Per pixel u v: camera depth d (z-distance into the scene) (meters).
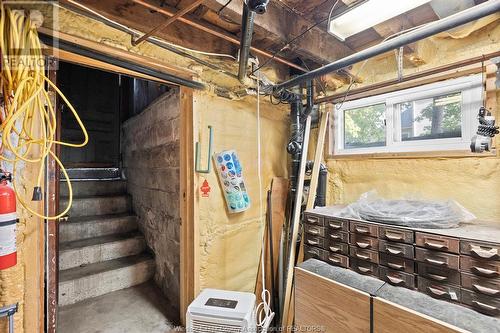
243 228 1.97
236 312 1.28
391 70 1.74
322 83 2.01
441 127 1.54
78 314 1.85
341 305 1.13
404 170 1.66
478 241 0.98
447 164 1.48
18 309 0.99
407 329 0.92
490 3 0.88
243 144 1.98
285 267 2.03
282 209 2.23
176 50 1.43
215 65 1.65
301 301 1.30
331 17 1.24
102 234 2.75
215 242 1.77
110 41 1.22
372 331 1.01
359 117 1.96
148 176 2.64
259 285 2.04
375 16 1.20
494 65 1.29
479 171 1.37
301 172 1.90
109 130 3.88
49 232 1.17
